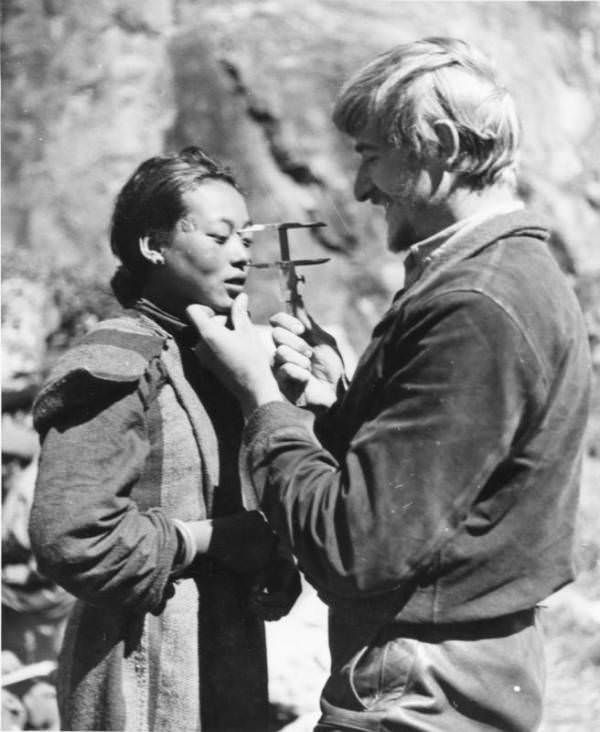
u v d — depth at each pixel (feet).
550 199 27.71
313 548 9.21
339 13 28.32
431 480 8.87
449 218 9.57
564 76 29.58
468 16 28.48
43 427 10.00
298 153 27.32
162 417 10.19
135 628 10.21
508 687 9.45
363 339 26.68
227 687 10.34
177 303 10.55
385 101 9.45
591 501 25.88
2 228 27.99
